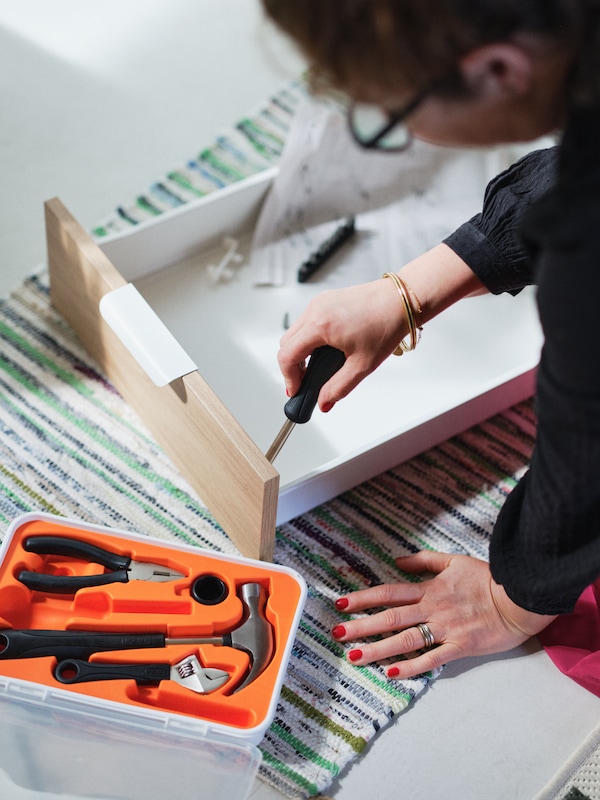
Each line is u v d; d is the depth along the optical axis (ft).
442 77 1.55
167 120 4.93
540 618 3.19
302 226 4.22
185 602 3.01
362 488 3.74
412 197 4.32
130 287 3.28
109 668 2.83
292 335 2.99
